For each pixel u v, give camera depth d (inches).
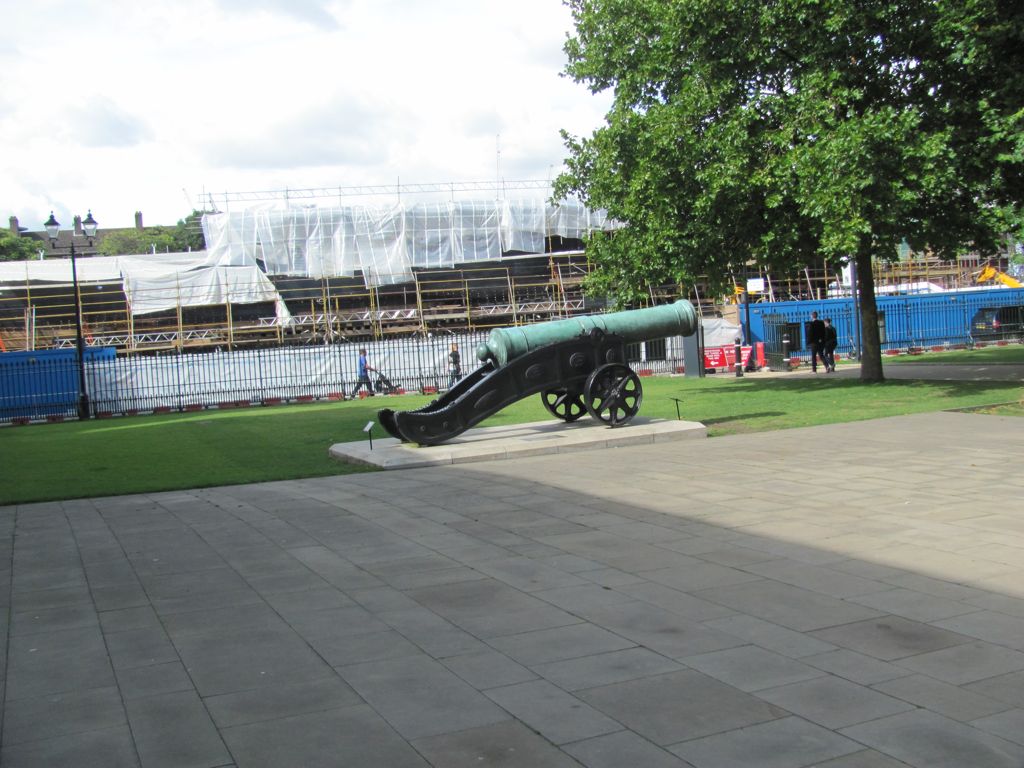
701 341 1172.5
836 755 139.3
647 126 821.2
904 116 667.4
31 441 805.9
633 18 874.8
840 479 378.0
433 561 277.0
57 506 416.2
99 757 150.3
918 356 1317.7
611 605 222.2
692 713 156.9
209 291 1718.8
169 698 175.6
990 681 165.2
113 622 229.1
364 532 324.5
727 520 311.6
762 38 765.9
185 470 529.0
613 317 570.9
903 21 714.8
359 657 193.9
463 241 1920.5
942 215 749.9
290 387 1272.1
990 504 312.3
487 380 529.7
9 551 320.2
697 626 203.5
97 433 872.9
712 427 595.5
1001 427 512.1
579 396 599.5
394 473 469.7
